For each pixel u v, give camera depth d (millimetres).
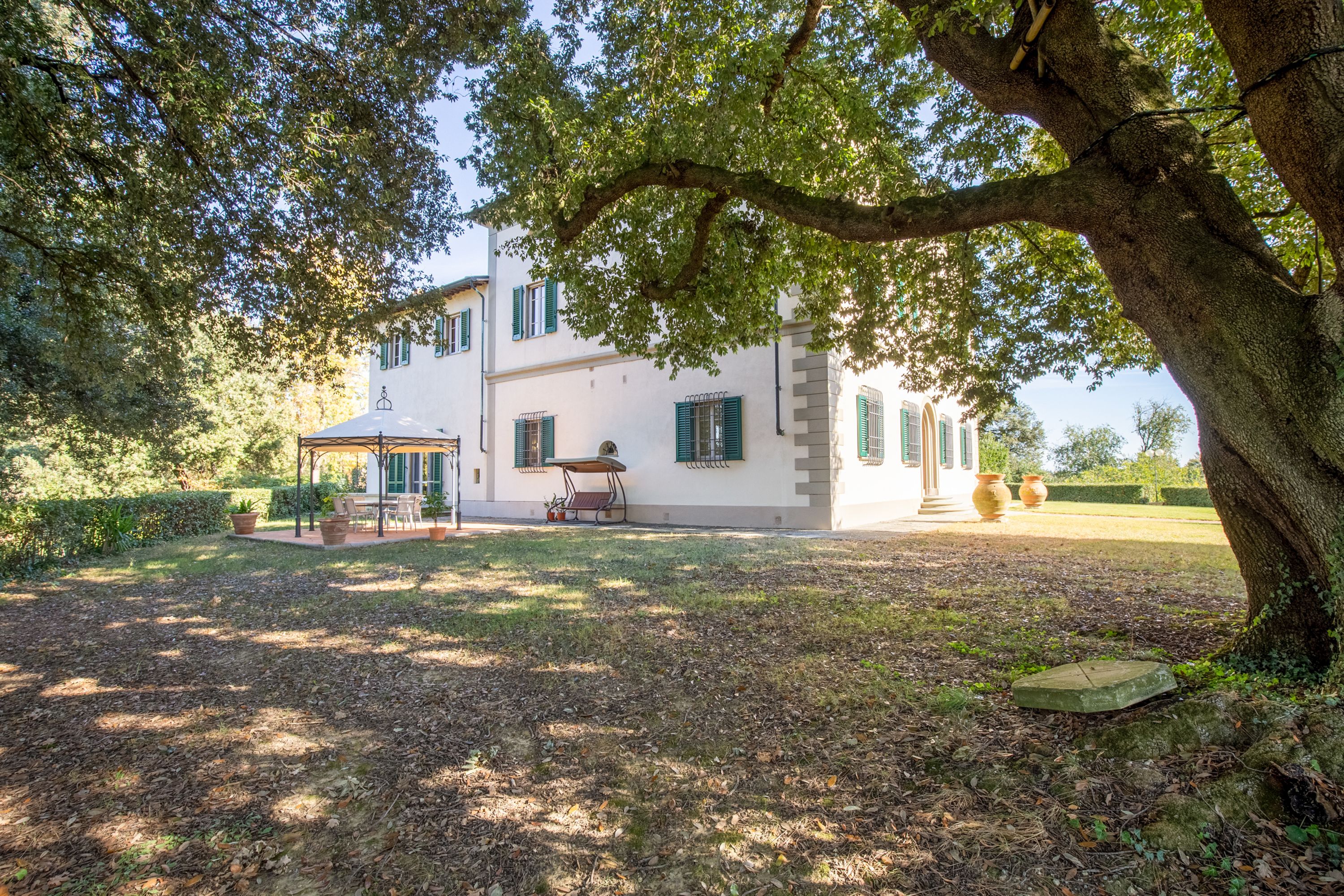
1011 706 3361
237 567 9586
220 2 5762
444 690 4246
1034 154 7086
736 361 13680
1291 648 3150
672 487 14539
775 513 13070
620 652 4832
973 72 4066
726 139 6230
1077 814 2412
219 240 6793
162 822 2828
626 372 15430
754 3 5977
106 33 5609
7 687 4547
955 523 14203
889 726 3301
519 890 2334
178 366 8617
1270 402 2900
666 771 3088
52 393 10922
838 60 6684
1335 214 2740
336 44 6438
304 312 7598
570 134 5941
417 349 20578
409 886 2377
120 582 8578
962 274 7199
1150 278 3279
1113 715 2986
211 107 5430
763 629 5266
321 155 6238
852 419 13562
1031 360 7008
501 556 9852
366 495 18797
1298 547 2992
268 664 4887
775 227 7191
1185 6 4723
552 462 14578
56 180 6293
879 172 7102
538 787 3027
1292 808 2248
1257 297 2939
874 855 2361
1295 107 2738
